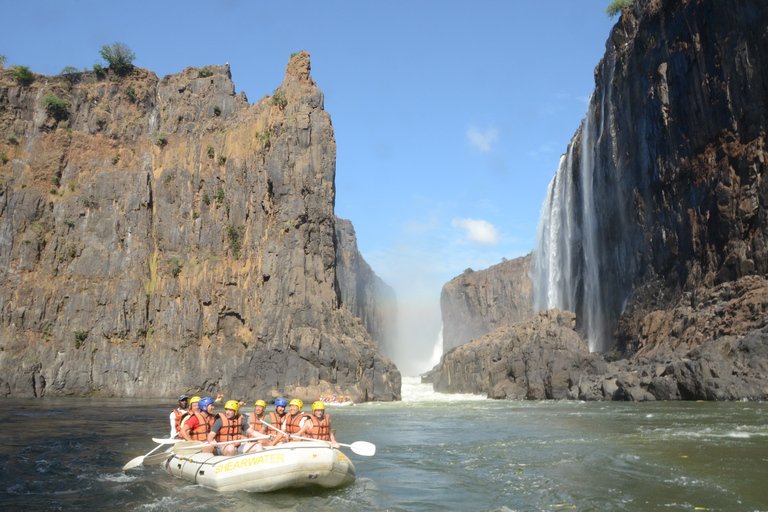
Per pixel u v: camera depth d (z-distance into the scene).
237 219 72.44
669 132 58.94
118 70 81.00
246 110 78.81
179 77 82.31
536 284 106.62
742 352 41.28
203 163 75.31
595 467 17.36
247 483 14.51
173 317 68.88
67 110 76.75
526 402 54.66
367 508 12.98
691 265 55.19
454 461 19.27
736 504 12.72
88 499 13.90
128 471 17.44
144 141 77.38
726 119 51.16
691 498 13.30
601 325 76.19
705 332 47.69
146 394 65.94
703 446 20.58
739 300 45.88
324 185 70.19
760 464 17.12
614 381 50.38
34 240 69.12
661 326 55.81
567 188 92.25
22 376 63.31
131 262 70.81
